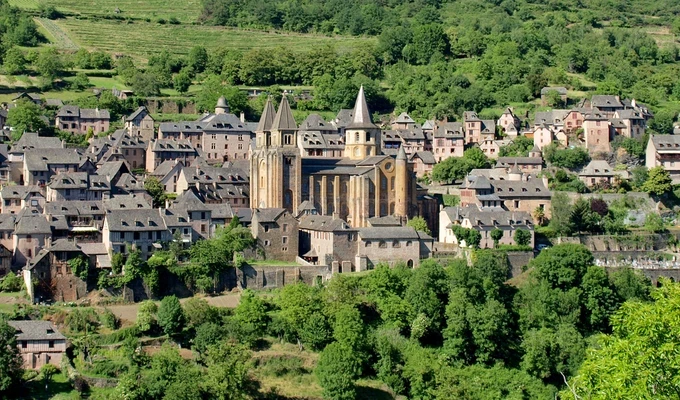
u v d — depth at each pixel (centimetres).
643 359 11000
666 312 11338
